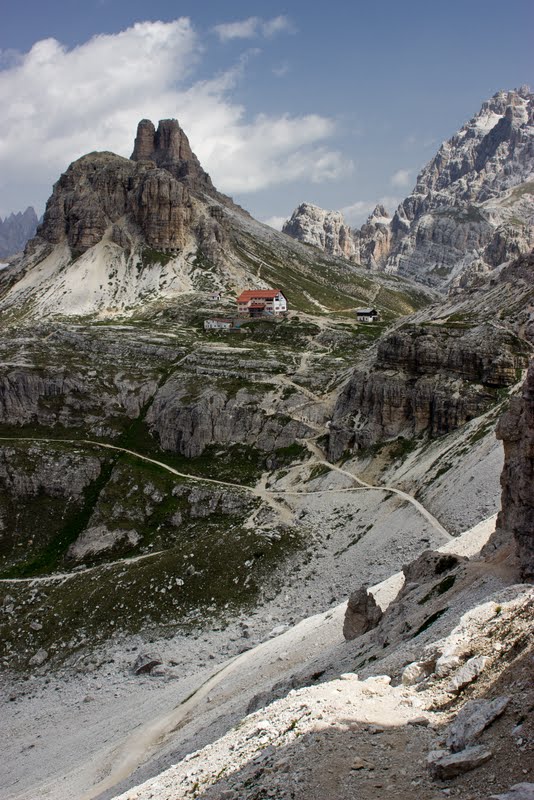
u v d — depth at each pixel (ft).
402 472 558.15
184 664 414.82
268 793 113.19
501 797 85.97
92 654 459.32
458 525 421.18
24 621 508.94
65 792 267.80
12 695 432.66
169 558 533.96
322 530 533.14
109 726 343.46
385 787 102.53
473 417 556.10
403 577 332.39
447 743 108.47
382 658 190.49
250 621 449.89
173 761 221.87
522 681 116.57
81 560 619.67
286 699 163.43
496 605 161.68
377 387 643.86
